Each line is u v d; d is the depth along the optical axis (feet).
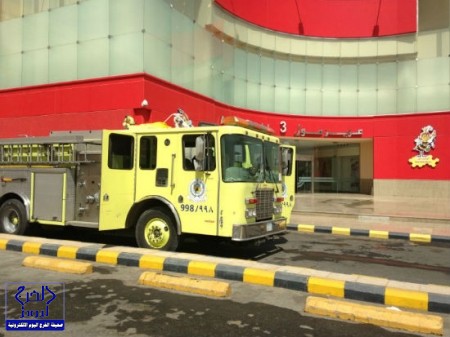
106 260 26.18
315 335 15.58
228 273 22.86
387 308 18.11
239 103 80.74
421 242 38.04
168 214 27.78
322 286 20.67
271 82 87.71
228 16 76.79
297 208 59.06
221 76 74.23
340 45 91.45
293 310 18.24
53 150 30.40
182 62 60.59
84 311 17.74
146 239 28.55
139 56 51.88
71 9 56.29
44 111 57.00
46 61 57.72
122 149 28.32
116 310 17.90
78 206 28.96
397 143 87.71
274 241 37.09
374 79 91.15
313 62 91.25
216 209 25.90
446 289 20.17
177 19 59.62
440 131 84.69
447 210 57.26
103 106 53.26
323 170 98.02
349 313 17.17
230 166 25.98
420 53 89.81
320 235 41.34
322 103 91.09
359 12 91.50
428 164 85.10
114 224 27.76
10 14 60.95
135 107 51.24
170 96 56.59
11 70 60.34
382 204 66.69
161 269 24.57
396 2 90.12
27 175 31.48
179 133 27.45
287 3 89.40
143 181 28.58
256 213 27.02
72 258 27.22
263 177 28.43
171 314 17.52
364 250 33.55
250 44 82.99
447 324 17.07
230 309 18.25
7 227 33.04
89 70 54.70
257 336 15.40
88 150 28.71
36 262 24.77
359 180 94.63
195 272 23.66
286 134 87.76
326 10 91.45
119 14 53.31
